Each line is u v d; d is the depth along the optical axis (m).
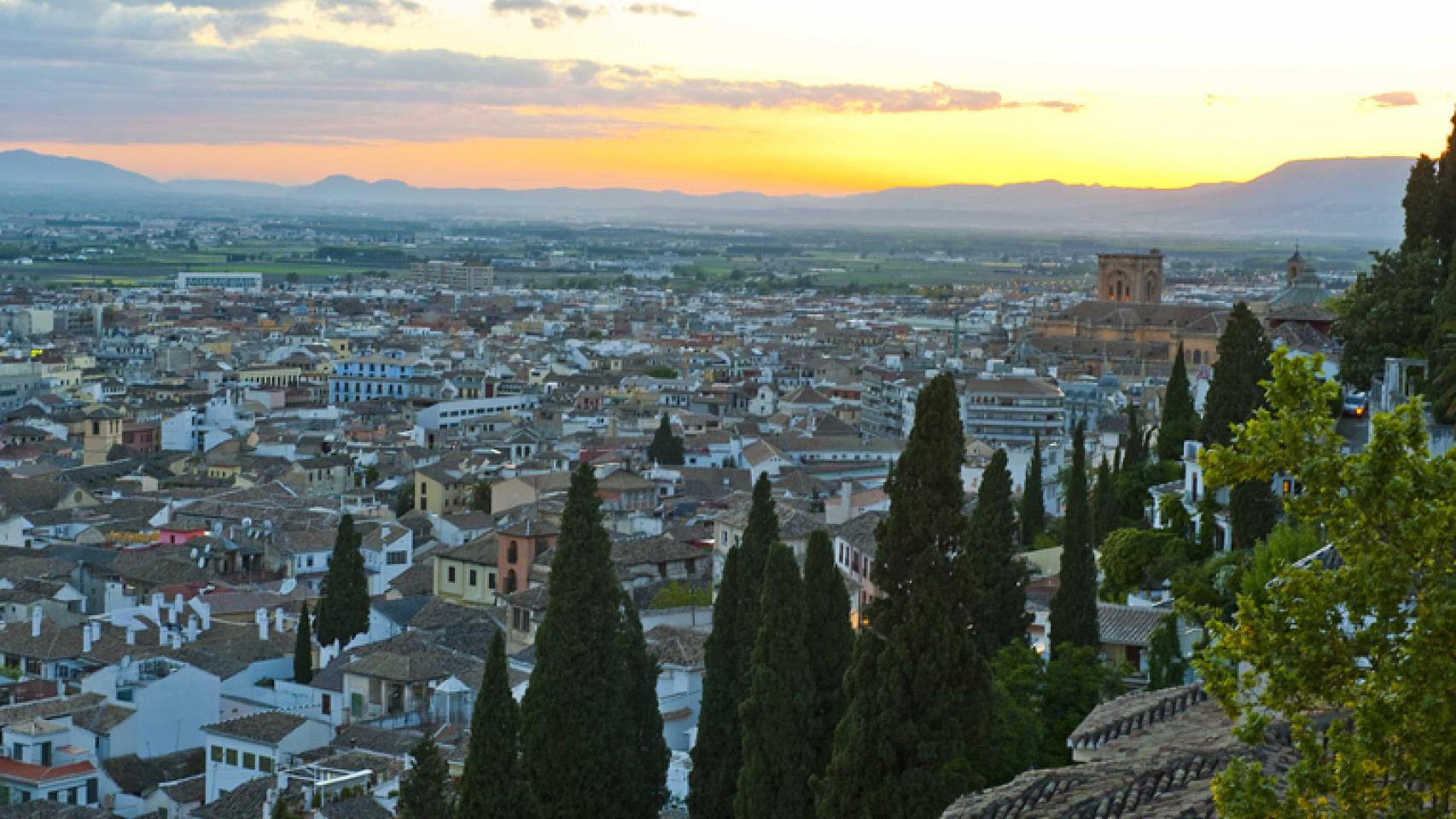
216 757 171.25
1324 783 54.41
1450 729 52.41
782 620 110.12
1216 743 71.12
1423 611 53.69
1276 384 58.16
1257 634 56.41
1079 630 131.62
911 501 101.81
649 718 126.56
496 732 106.12
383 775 149.25
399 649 188.62
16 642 199.75
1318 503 56.28
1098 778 70.81
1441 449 146.62
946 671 99.94
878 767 99.81
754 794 110.19
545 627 117.81
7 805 158.62
